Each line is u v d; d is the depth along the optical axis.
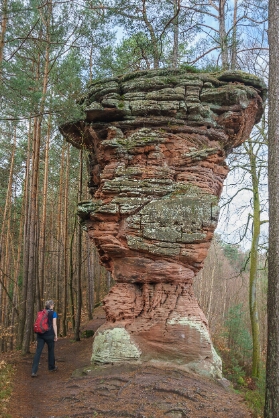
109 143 9.95
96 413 6.51
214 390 7.91
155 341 9.04
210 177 10.19
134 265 9.51
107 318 9.63
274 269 6.50
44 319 9.29
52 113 10.39
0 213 22.75
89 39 15.64
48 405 7.03
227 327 21.39
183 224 9.41
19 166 21.42
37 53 14.56
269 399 6.18
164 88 10.11
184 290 9.59
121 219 9.69
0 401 6.93
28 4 9.81
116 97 10.23
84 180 23.69
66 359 10.80
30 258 12.04
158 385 7.47
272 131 6.98
